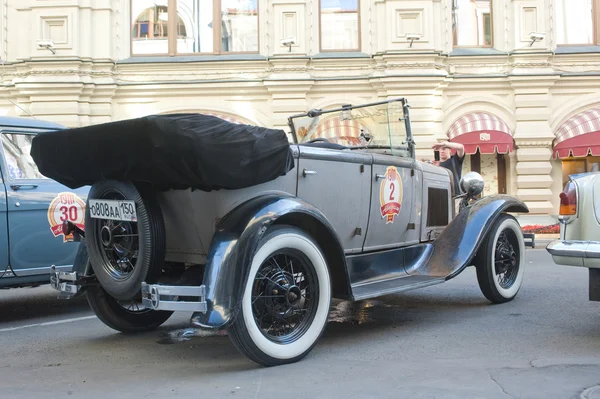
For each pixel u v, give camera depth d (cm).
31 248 527
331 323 495
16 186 521
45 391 331
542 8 1466
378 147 516
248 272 345
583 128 1409
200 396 316
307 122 552
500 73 1468
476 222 522
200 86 1453
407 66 1428
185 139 327
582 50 1472
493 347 408
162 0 1495
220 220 373
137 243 386
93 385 341
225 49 1502
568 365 362
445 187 588
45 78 1413
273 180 392
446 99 1472
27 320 546
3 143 527
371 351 403
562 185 1488
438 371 353
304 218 384
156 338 459
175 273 418
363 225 465
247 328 348
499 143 1398
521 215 1455
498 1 1487
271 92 1448
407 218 514
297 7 1458
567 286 654
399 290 437
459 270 491
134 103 1465
